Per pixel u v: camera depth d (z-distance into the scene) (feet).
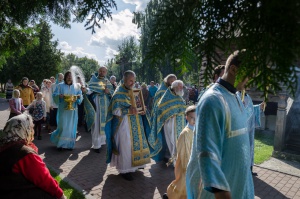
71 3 4.88
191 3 2.32
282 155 22.79
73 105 22.45
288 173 18.86
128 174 16.43
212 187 4.43
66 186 14.67
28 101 32.30
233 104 5.29
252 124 17.06
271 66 1.83
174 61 2.55
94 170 17.97
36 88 39.91
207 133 4.74
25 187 6.48
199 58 2.32
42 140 26.27
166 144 19.39
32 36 13.58
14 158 6.38
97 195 14.16
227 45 2.18
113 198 13.88
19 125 6.66
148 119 18.22
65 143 22.33
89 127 22.48
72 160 20.08
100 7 3.02
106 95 23.06
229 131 5.17
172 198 11.23
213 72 2.24
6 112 48.03
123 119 16.49
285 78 1.73
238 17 2.01
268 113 33.94
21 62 84.02
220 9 2.08
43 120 26.71
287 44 1.65
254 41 1.88
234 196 5.45
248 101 13.34
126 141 16.24
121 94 16.61
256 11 1.83
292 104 25.34
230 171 5.27
